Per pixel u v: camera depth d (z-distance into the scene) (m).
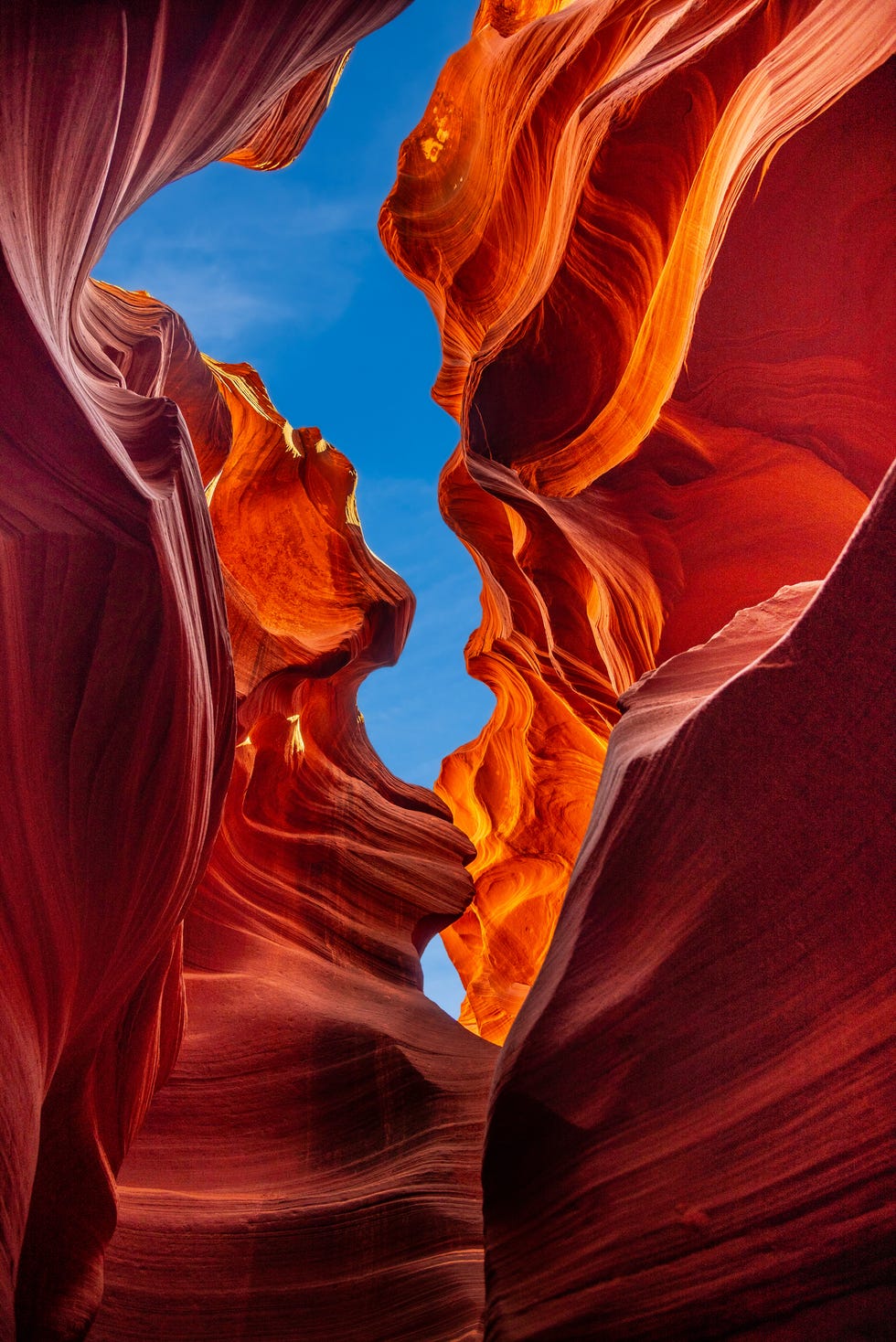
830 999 3.86
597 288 10.30
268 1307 7.31
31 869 4.28
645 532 9.35
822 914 3.93
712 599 9.16
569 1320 4.30
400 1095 9.70
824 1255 3.57
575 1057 4.88
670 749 4.85
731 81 7.89
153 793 5.07
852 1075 3.69
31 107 4.38
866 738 3.69
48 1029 4.62
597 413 10.50
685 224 8.55
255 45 6.27
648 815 5.01
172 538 5.05
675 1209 4.12
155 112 5.83
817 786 3.92
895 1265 3.35
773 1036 4.05
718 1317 3.80
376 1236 8.12
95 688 4.50
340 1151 8.98
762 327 7.25
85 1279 5.50
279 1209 8.06
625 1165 4.45
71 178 5.02
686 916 4.60
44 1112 5.39
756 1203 3.86
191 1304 7.11
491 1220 5.14
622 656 10.52
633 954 4.92
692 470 8.73
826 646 3.80
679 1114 4.33
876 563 3.56
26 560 4.06
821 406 7.50
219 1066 9.27
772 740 4.12
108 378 6.26
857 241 6.38
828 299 6.82
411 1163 9.08
